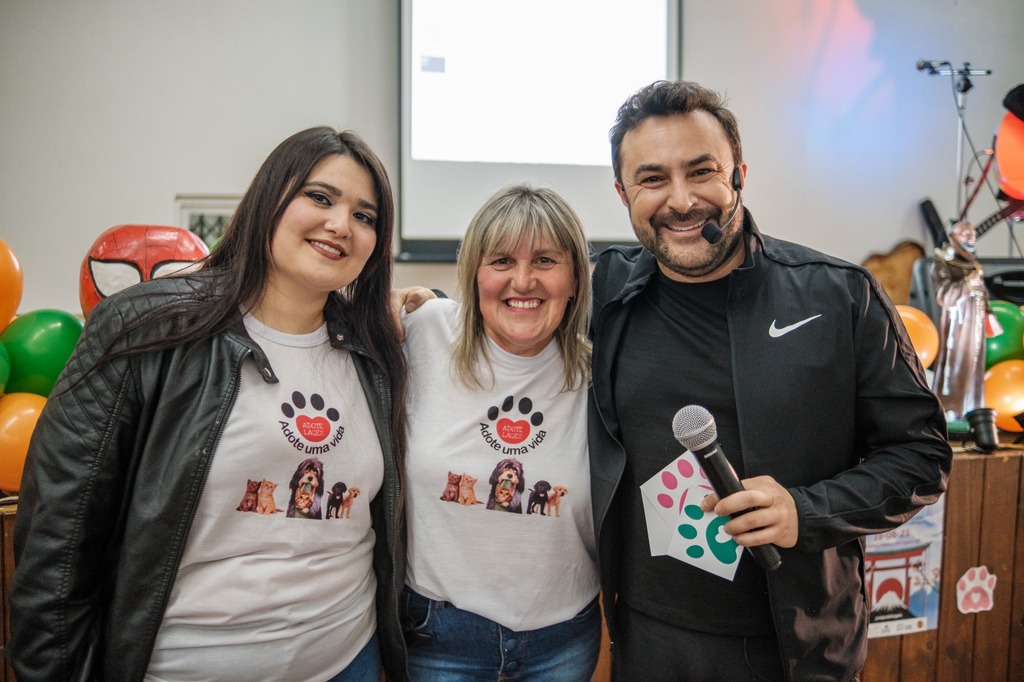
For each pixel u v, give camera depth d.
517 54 3.63
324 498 1.19
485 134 3.62
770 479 1.15
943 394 2.35
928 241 4.28
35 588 1.07
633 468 1.31
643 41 3.74
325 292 1.23
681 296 1.31
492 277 1.29
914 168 4.25
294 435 1.16
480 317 1.36
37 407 1.75
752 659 1.24
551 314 1.30
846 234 4.19
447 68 3.56
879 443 1.26
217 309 1.16
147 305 1.15
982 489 2.06
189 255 2.00
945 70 4.25
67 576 1.07
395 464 1.31
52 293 3.36
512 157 3.65
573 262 1.33
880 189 4.21
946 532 2.04
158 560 1.10
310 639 1.17
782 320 1.24
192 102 3.44
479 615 1.31
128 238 1.97
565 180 3.71
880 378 1.22
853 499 1.15
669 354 1.29
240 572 1.13
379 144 3.62
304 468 1.17
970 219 4.33
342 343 1.28
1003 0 4.31
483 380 1.34
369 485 1.26
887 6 4.15
